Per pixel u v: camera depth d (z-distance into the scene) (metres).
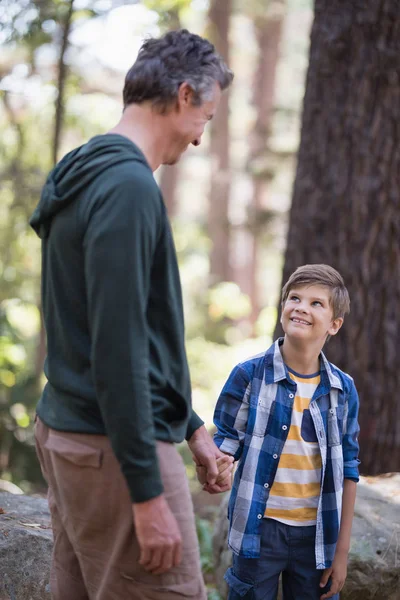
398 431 4.95
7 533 3.10
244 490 2.66
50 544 3.10
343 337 4.99
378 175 4.93
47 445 2.02
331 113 5.01
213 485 2.40
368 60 4.92
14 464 8.19
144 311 1.81
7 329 10.52
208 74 2.05
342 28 4.95
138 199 1.81
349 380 2.78
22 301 12.57
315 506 2.67
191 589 2.01
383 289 4.95
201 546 5.26
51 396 2.05
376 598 3.31
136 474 1.78
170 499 1.98
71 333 1.95
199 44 2.07
